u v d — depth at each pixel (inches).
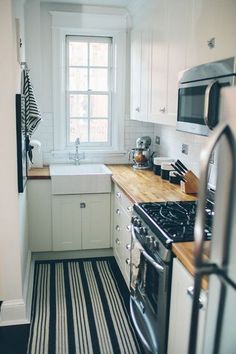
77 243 137.2
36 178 127.7
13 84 86.7
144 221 81.0
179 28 91.1
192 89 76.0
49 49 142.8
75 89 153.3
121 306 107.0
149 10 119.1
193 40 82.5
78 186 131.2
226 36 71.1
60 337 92.0
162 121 106.8
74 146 155.8
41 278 123.8
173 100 96.7
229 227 31.2
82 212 134.7
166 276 65.8
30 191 128.8
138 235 85.9
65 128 153.9
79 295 112.8
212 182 94.4
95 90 155.0
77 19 142.1
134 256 88.6
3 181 90.6
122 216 116.0
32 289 114.4
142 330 82.0
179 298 61.2
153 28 114.9
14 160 90.0
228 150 30.7
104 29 145.7
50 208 132.0
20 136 91.8
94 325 97.5
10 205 92.2
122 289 117.0
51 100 146.6
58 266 134.0
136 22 137.3
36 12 137.1
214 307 34.1
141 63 131.3
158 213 81.3
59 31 142.3
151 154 149.9
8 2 83.0
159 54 109.3
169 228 71.2
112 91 155.9
